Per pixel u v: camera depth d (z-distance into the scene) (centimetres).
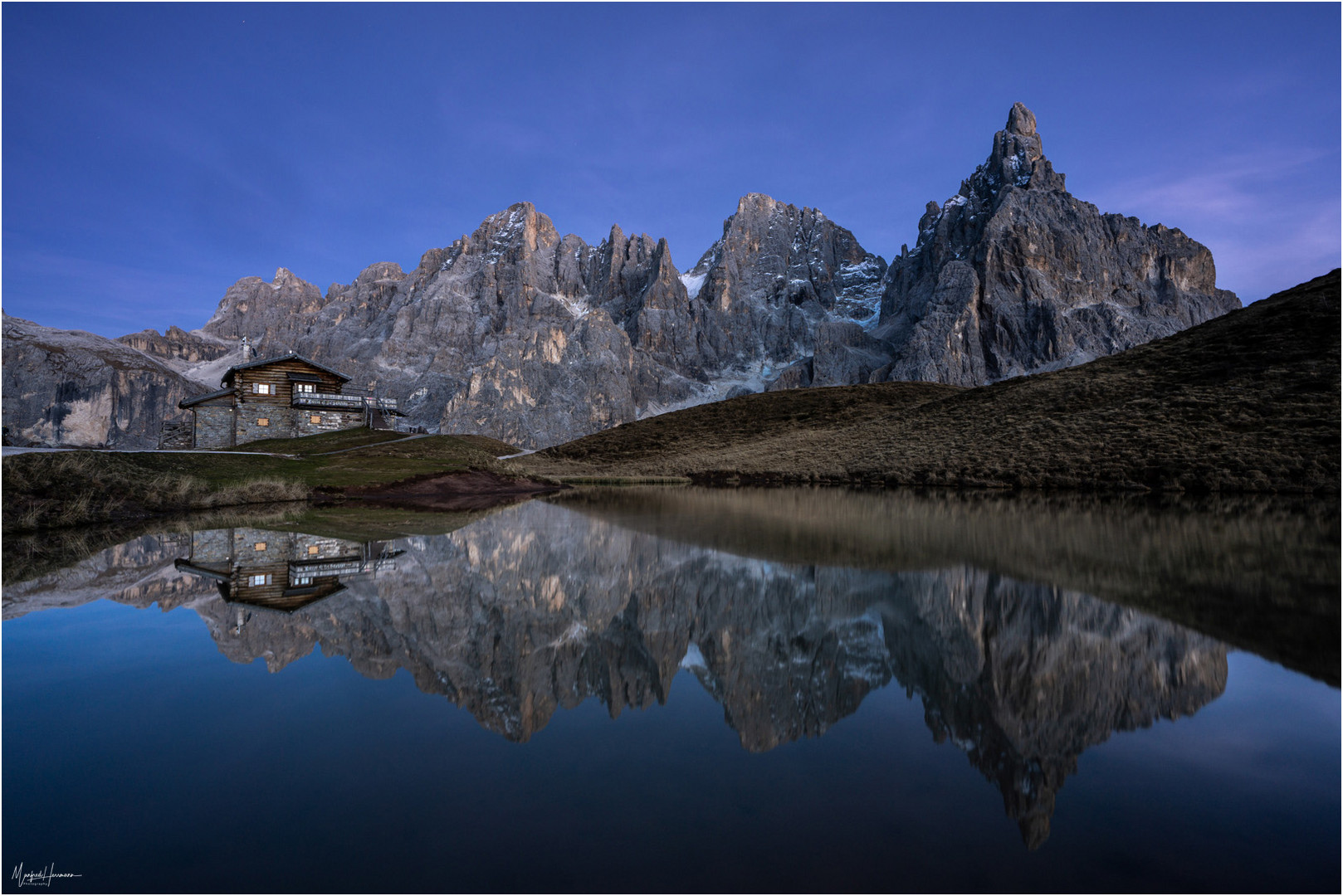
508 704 379
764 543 1091
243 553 1067
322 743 322
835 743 315
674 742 321
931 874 206
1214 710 344
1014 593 647
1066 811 243
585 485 3841
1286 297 3744
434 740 327
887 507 1845
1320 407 2359
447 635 539
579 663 458
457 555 1022
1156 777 273
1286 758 288
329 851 223
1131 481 2297
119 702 385
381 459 3647
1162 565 779
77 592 743
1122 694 372
